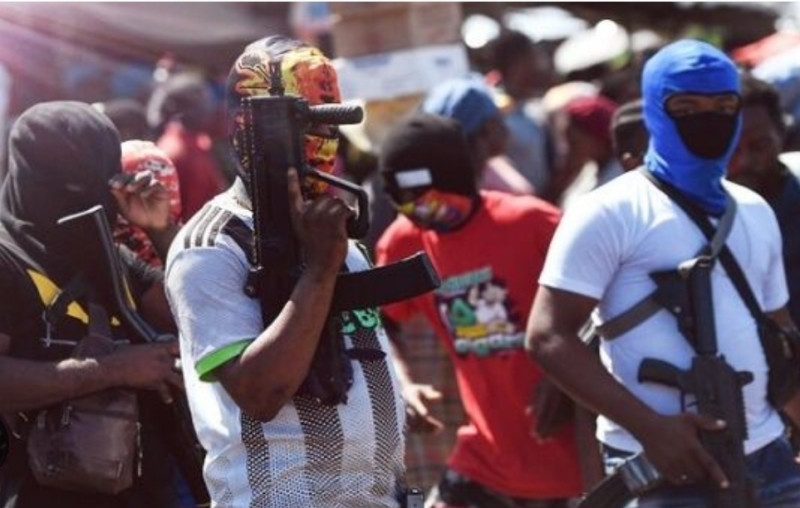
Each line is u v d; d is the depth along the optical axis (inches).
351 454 157.8
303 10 459.8
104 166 190.5
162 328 198.1
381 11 336.5
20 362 180.7
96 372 180.5
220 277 154.5
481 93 290.5
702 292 188.1
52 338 183.0
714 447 185.6
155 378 182.1
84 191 187.8
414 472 265.1
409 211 238.2
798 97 324.8
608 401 187.6
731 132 194.9
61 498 184.4
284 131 151.9
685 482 186.5
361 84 338.3
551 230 235.1
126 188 193.9
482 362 237.8
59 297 183.3
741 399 187.6
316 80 160.7
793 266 236.1
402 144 235.0
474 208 237.5
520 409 236.1
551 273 192.4
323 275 149.5
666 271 190.1
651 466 187.2
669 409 189.0
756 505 186.5
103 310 185.2
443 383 260.5
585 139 372.5
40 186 185.5
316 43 459.5
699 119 192.7
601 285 191.0
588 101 373.7
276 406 151.4
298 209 150.9
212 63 456.8
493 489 239.0
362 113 151.9
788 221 237.1
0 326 181.9
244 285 154.6
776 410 195.5
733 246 192.2
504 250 235.3
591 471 225.9
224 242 155.7
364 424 158.4
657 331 189.5
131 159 207.6
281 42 163.3
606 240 190.2
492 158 301.1
